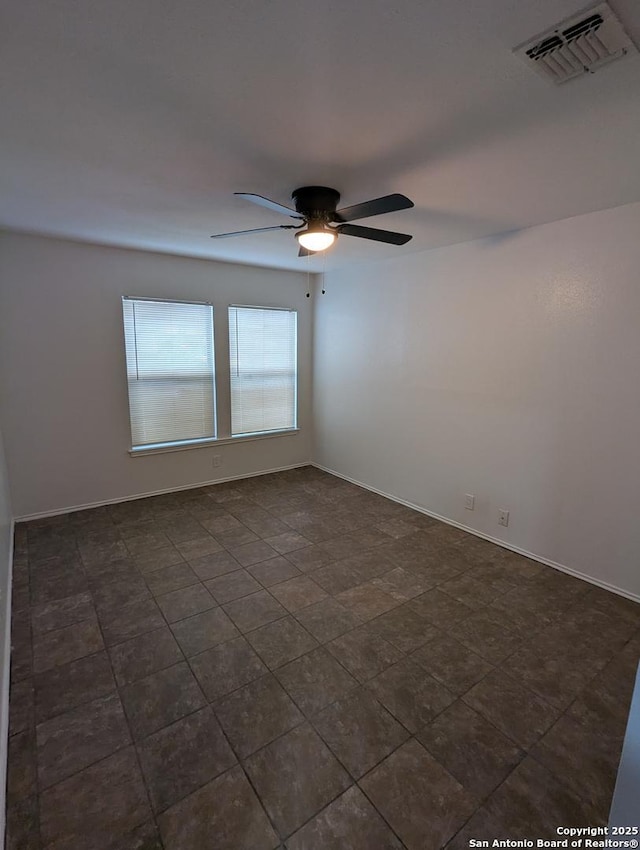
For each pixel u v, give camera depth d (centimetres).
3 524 261
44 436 355
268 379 483
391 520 371
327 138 163
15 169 194
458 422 348
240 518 372
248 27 105
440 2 97
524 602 252
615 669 199
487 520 334
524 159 181
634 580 255
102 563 292
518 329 298
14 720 168
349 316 448
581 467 273
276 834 131
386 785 145
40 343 343
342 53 114
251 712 174
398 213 254
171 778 147
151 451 411
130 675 193
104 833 130
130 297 377
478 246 317
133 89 132
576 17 101
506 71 121
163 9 99
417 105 140
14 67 121
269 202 180
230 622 232
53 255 339
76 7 99
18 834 129
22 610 239
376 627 229
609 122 150
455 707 178
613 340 251
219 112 145
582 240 259
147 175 201
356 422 456
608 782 147
